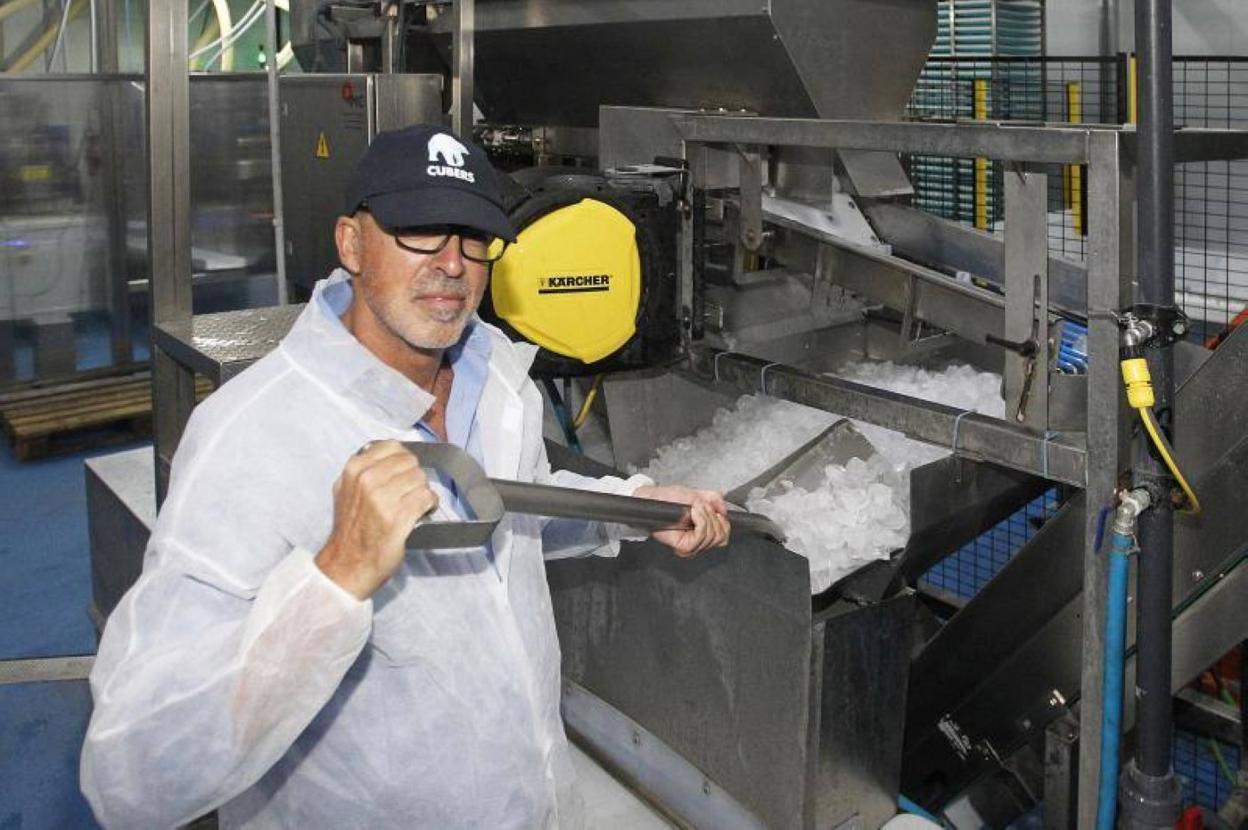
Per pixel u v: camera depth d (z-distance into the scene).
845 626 2.05
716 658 2.22
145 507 2.65
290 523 1.22
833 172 2.55
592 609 2.53
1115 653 1.76
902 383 2.58
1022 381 1.90
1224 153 1.91
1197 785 2.78
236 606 1.19
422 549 1.20
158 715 1.09
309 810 1.32
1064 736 2.14
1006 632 2.23
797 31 2.41
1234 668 2.78
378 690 1.29
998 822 2.48
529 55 3.11
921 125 1.92
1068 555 2.08
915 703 2.44
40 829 2.61
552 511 1.38
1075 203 3.89
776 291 2.61
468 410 1.46
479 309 2.05
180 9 2.21
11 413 5.01
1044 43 5.27
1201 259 4.72
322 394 1.29
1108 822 1.82
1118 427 1.73
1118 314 1.69
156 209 2.26
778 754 2.12
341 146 3.13
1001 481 2.28
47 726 3.01
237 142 5.48
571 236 2.08
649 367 2.30
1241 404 1.88
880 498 2.12
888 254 2.43
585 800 2.45
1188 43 5.22
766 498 2.21
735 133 2.23
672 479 2.49
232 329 2.26
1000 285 2.46
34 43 6.76
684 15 2.54
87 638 3.49
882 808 2.21
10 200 5.05
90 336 5.40
